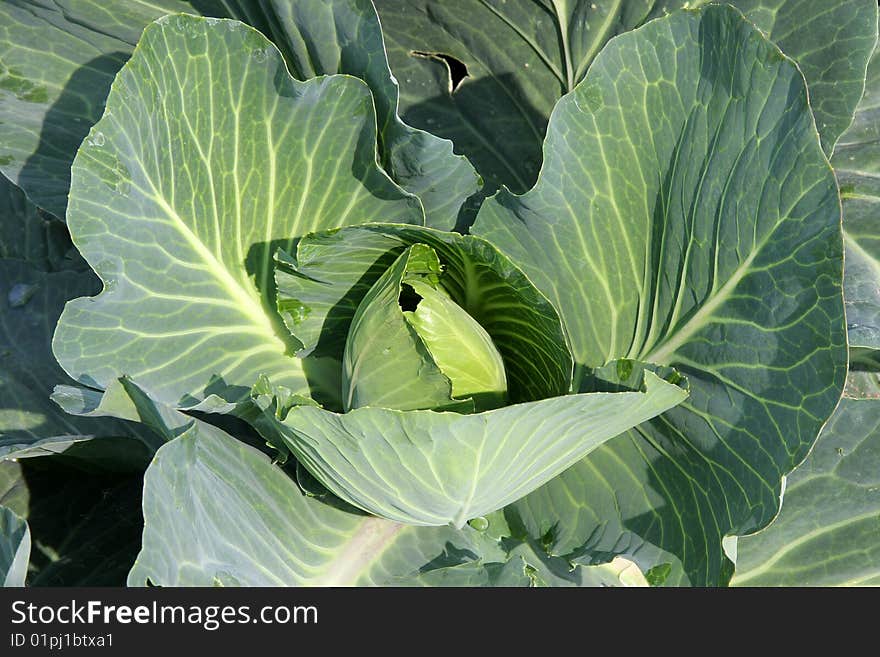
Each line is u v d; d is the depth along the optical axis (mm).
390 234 1278
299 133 1330
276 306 1365
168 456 1247
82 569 1409
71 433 1471
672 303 1323
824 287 1223
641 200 1339
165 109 1300
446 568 1335
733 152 1271
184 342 1341
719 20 1276
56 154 1421
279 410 1263
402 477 1232
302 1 1354
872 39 1383
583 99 1323
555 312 1266
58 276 1536
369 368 1267
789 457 1240
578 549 1357
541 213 1349
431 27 1534
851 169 1507
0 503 1436
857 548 1410
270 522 1326
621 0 1489
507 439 1208
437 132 1540
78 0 1418
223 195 1337
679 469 1328
